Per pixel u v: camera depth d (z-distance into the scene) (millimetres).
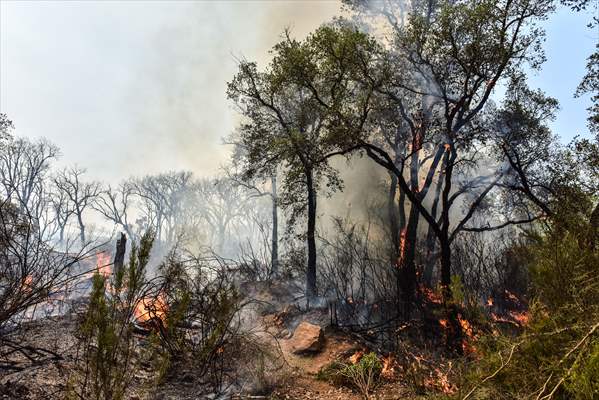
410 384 6340
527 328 4023
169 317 5953
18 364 4969
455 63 11547
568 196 7816
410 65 13586
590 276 3934
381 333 9930
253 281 14820
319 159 13461
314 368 7770
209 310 6656
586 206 6363
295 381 6852
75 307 6426
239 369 6312
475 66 11203
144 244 4785
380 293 12078
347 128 11609
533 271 4430
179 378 5566
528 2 10211
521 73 11992
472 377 3951
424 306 11133
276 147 14555
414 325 9750
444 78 12023
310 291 13719
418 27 11805
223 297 6555
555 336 3564
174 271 6598
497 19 10461
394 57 13656
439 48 11320
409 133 16188
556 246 4367
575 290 3742
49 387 4406
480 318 5324
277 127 16359
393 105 14297
